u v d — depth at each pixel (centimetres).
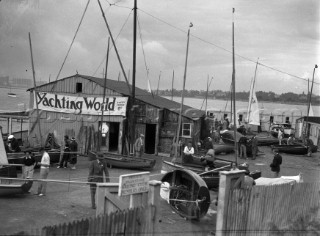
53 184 2014
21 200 1625
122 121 3309
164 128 3384
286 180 1772
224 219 1087
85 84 3447
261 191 1161
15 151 2697
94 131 3353
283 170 2847
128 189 984
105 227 832
